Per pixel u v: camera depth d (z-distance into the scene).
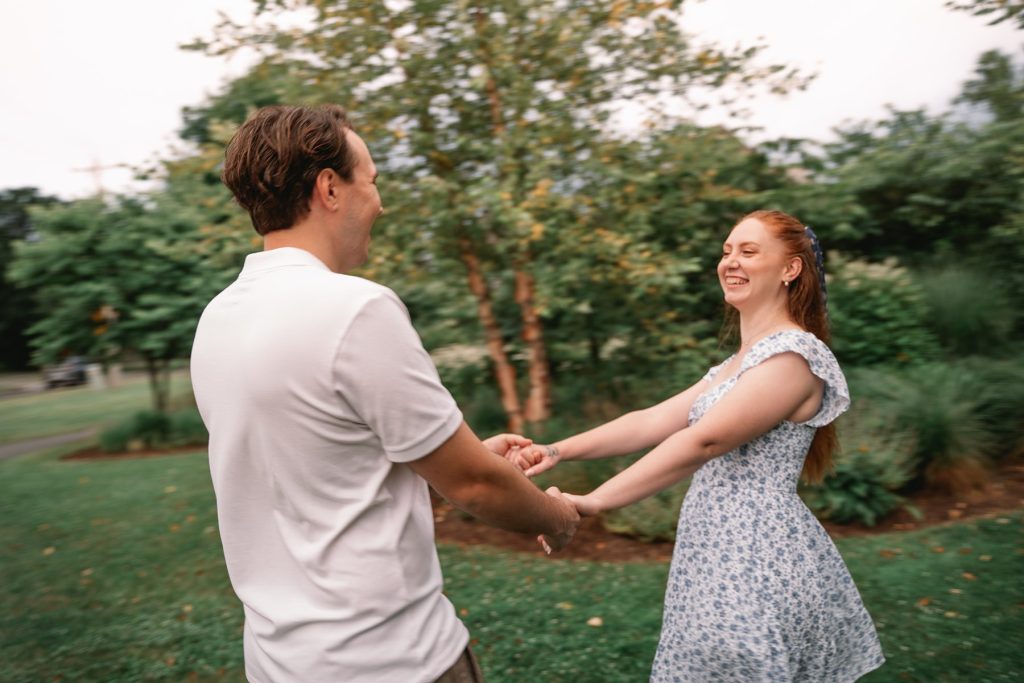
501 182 5.51
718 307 6.79
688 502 1.75
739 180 7.05
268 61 5.59
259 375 1.06
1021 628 3.12
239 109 9.70
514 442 1.78
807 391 1.60
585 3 5.62
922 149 8.38
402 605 1.12
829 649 1.66
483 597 3.92
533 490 1.21
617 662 3.13
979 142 7.90
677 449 1.52
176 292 11.31
